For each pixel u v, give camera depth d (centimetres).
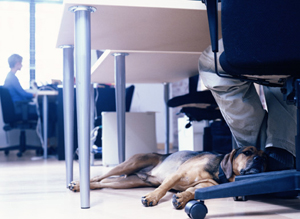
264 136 164
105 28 160
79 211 139
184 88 561
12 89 488
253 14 115
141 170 201
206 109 280
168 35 173
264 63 116
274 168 157
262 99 343
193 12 142
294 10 110
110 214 133
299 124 125
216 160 163
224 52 127
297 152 126
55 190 192
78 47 139
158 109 596
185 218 126
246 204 150
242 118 158
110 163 328
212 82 153
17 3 617
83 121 141
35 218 130
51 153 536
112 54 222
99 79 314
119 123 229
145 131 345
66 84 194
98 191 187
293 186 124
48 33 626
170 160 189
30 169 316
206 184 156
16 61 512
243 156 150
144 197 147
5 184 220
